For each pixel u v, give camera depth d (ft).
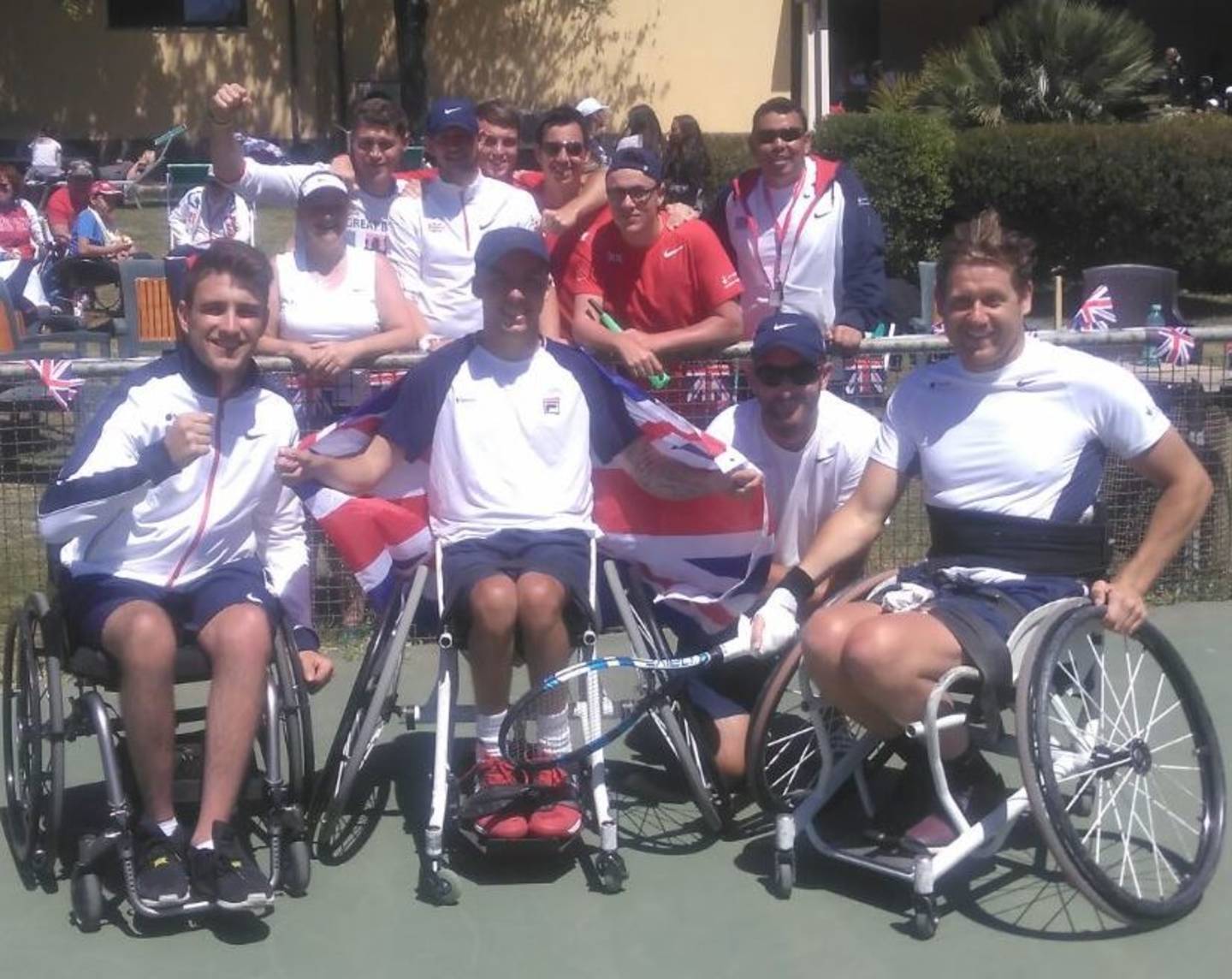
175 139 70.69
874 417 17.78
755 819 15.26
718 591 15.35
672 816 15.37
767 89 68.59
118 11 70.38
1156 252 49.93
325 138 70.74
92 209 43.06
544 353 14.82
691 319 18.66
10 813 14.66
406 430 14.66
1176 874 13.76
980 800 13.80
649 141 39.70
